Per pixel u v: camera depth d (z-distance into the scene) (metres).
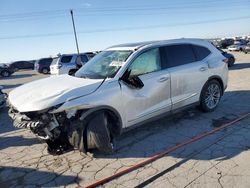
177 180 3.65
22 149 5.11
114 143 4.69
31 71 36.03
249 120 5.73
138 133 5.38
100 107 4.37
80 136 4.29
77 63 7.32
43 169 4.27
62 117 4.16
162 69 5.34
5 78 27.36
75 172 4.08
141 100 4.93
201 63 6.02
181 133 5.25
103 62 5.29
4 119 7.44
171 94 5.43
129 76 4.81
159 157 4.34
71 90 4.27
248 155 4.19
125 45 5.59
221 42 49.69
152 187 3.54
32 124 4.09
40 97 4.20
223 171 3.78
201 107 6.23
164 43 5.56
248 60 20.73
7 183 3.96
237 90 8.77
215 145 4.62
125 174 3.91
